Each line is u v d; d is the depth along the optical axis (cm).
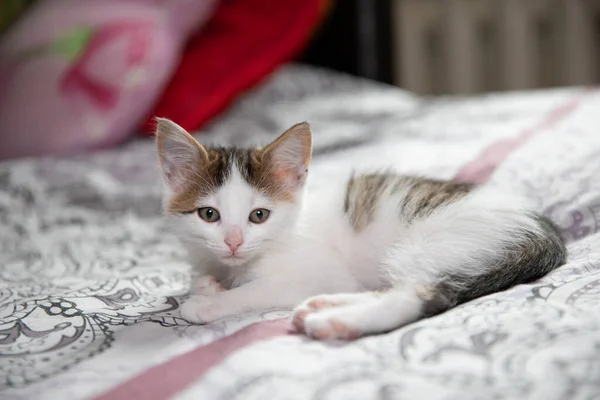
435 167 59
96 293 47
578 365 36
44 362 40
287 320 43
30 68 73
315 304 42
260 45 79
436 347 38
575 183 54
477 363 37
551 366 36
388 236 48
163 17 75
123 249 58
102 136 72
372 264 49
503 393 35
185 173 49
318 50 101
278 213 49
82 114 71
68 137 71
